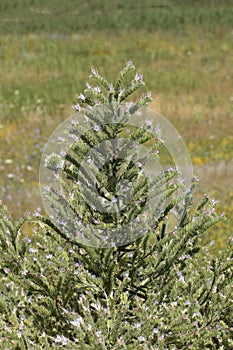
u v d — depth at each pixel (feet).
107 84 16.07
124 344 14.98
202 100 83.66
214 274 17.65
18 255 16.85
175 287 16.58
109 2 130.93
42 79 95.30
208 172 53.36
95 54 108.99
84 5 127.34
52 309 16.51
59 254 16.35
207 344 17.53
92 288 16.48
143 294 17.17
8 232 17.06
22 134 67.31
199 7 134.10
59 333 16.83
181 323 15.85
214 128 69.92
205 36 121.80
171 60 107.96
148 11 128.88
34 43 113.60
